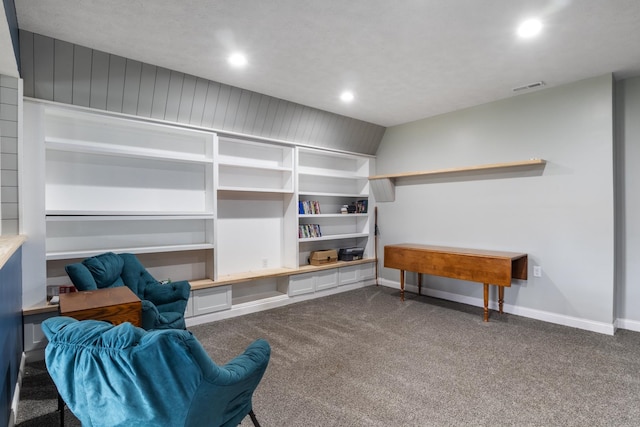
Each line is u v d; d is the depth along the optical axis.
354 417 1.96
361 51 2.74
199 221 3.85
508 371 2.50
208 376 1.09
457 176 4.34
